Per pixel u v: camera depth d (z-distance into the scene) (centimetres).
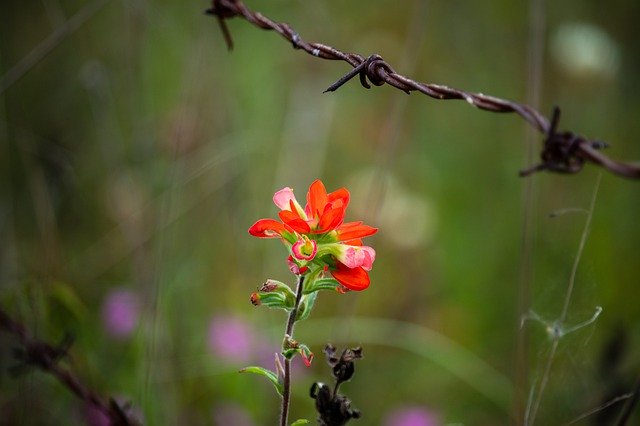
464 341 440
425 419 394
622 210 454
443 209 505
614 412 299
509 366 415
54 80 524
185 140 418
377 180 371
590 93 505
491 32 562
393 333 423
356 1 589
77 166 486
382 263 479
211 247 446
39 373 342
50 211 410
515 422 274
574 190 459
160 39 531
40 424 346
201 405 393
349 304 374
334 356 217
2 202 453
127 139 482
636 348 327
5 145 474
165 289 377
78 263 439
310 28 536
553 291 290
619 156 490
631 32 529
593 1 547
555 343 273
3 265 403
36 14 533
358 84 552
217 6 280
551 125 224
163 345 365
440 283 471
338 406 214
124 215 440
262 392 403
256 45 546
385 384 413
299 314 201
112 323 390
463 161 523
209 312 417
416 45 377
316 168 470
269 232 201
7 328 293
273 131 505
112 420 288
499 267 462
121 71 495
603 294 404
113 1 532
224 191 446
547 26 548
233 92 494
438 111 543
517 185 495
